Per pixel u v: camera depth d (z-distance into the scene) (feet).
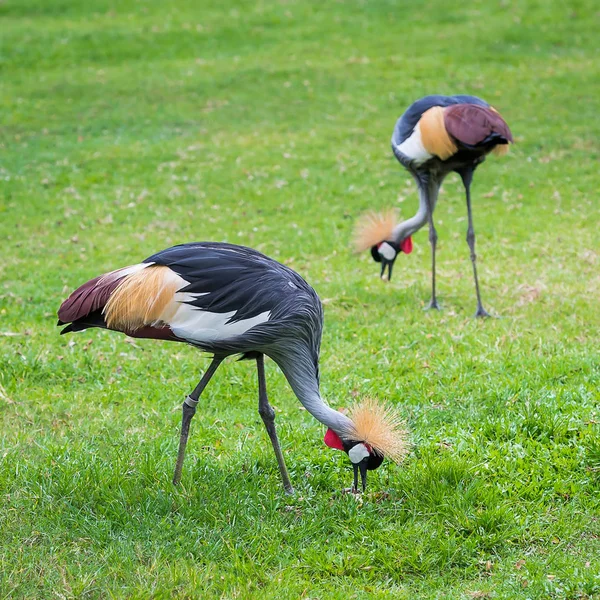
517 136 76.74
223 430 31.14
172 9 119.75
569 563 22.91
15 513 25.38
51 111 88.48
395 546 23.76
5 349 38.75
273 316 24.98
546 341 37.81
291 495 26.61
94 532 24.38
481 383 33.40
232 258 25.68
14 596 21.90
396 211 55.31
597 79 89.56
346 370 36.04
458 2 115.85
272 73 96.63
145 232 59.57
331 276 50.16
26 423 32.04
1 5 120.88
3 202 66.23
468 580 22.79
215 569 22.93
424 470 26.78
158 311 24.97
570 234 56.24
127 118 86.12
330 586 22.41
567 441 28.60
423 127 43.34
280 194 67.26
